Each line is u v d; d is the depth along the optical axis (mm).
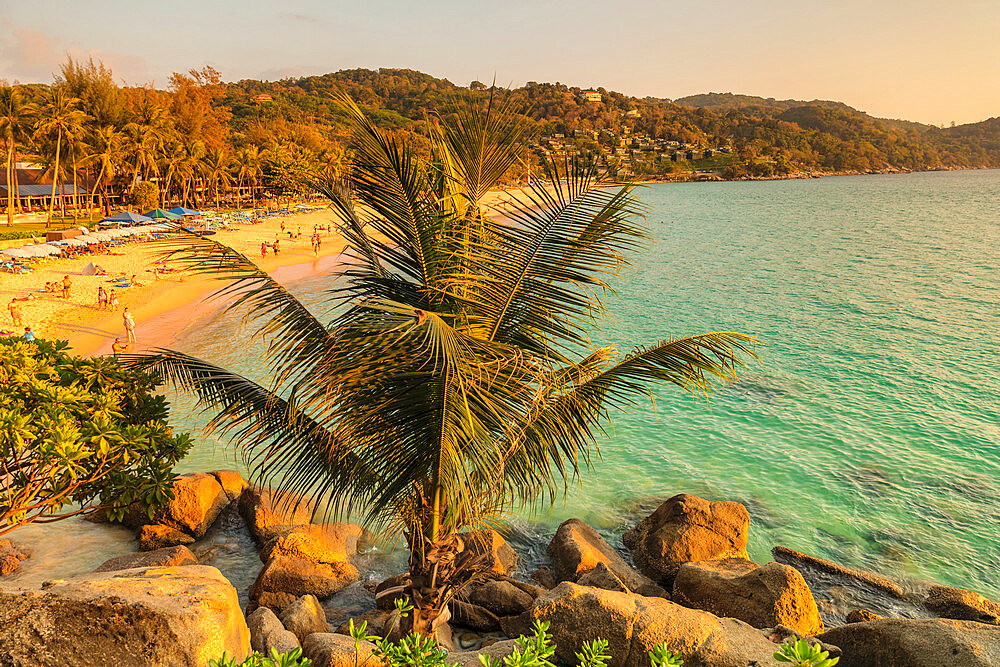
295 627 9953
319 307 37094
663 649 3957
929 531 15383
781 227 96750
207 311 37188
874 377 26984
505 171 6898
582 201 6707
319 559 12461
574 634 8367
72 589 5598
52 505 9734
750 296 45156
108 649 5055
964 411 23031
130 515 14086
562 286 7867
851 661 7770
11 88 65438
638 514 16141
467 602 11148
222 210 104000
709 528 13156
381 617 10703
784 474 18469
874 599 12641
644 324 37062
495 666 3986
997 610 11562
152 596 5652
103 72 82312
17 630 4957
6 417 8664
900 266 56625
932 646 7047
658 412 23406
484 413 6449
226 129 123250
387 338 5996
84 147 73688
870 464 19016
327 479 7848
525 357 6836
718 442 20734
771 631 8703
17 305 35062
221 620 5695
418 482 7355
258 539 13734
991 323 35469
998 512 16188
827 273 54250
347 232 7164
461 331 6746
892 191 190625
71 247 51000
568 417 7555
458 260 6910
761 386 26141
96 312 35594
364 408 6387
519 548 14328
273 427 7875
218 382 8055
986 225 91062
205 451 19031
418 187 6562
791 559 13953
